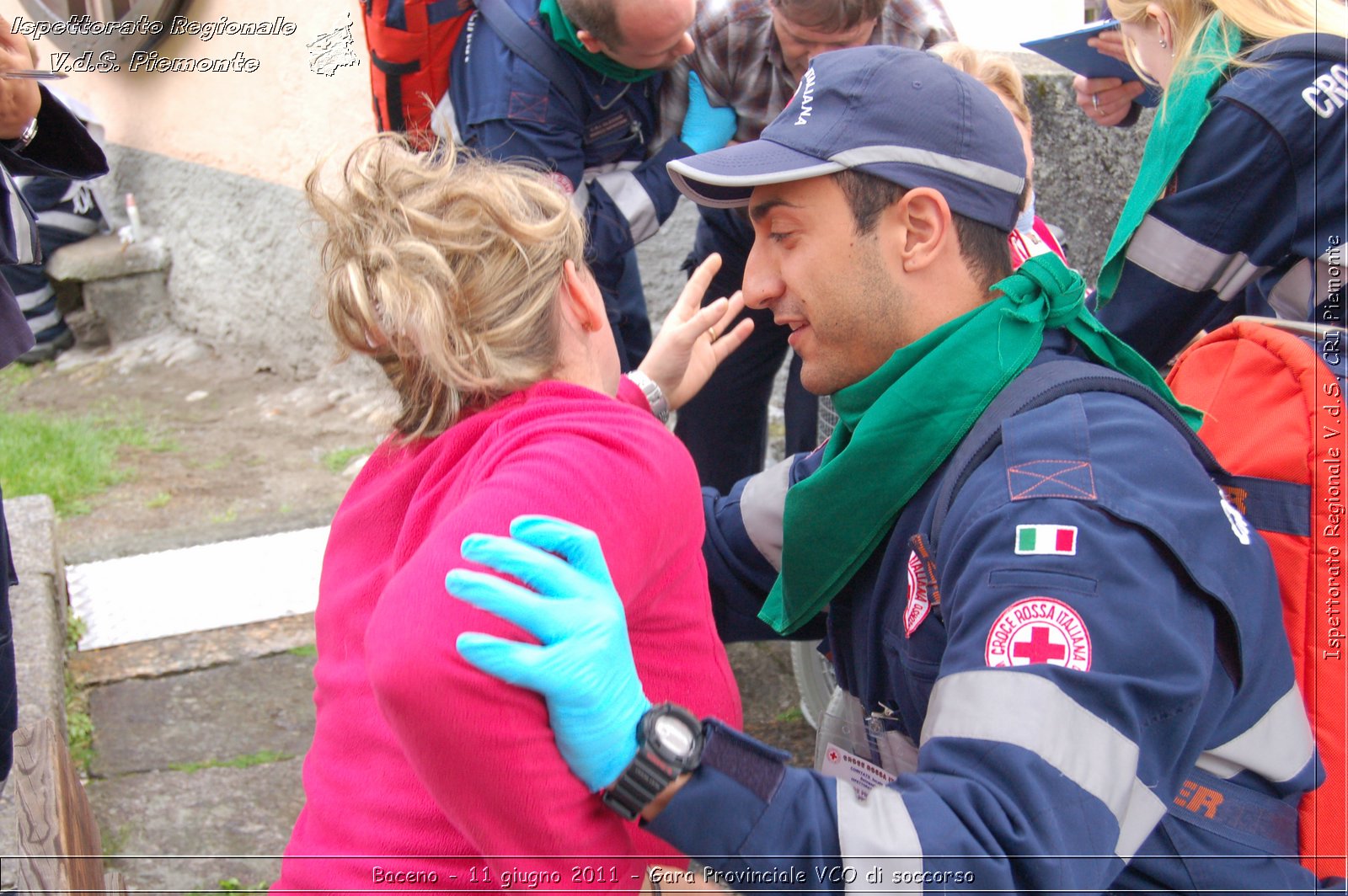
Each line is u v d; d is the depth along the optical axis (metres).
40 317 6.51
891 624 1.46
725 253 3.15
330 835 1.17
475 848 1.07
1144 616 1.17
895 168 1.41
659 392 1.71
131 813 2.79
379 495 1.27
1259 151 1.91
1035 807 1.09
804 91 1.48
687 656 1.25
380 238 1.18
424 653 0.98
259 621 3.56
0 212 2.23
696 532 1.26
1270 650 1.37
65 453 5.00
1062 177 3.47
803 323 1.51
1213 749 1.36
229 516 4.48
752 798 1.06
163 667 3.34
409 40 2.81
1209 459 1.43
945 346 1.42
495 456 1.14
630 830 1.19
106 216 6.73
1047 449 1.29
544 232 1.21
